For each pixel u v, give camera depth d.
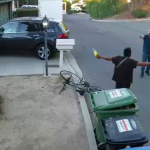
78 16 46.56
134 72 10.15
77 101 7.38
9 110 6.80
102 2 40.25
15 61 11.30
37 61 11.34
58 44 9.76
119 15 38.72
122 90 5.24
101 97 5.15
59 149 5.20
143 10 38.25
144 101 7.55
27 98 7.53
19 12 27.22
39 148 5.22
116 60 6.51
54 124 6.14
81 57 12.33
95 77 9.56
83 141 5.47
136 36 18.97
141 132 4.21
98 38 17.91
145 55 9.51
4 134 5.71
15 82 8.73
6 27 11.64
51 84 8.54
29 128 5.96
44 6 26.53
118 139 4.12
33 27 11.55
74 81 8.73
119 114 4.85
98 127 5.04
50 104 7.18
